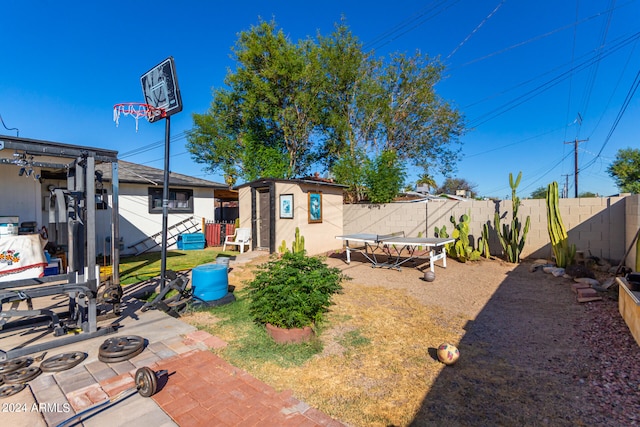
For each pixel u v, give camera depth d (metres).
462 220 9.09
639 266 5.13
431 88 14.20
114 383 2.70
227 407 2.40
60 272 6.56
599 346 3.46
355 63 13.89
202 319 4.37
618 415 2.31
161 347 3.45
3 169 7.01
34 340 3.58
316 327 4.08
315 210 10.34
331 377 2.89
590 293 5.08
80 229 4.18
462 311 4.78
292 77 13.69
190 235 12.03
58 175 8.78
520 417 2.31
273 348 3.45
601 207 7.66
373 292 5.82
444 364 3.13
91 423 2.19
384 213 11.55
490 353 3.38
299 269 4.06
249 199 11.34
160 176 12.33
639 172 25.62
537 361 3.19
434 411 2.39
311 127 15.34
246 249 11.69
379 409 2.41
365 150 14.62
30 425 2.17
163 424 2.19
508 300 5.29
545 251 8.51
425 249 10.41
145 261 9.33
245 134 15.61
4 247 4.13
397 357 3.29
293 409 2.39
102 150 5.28
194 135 16.92
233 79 14.79
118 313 4.43
